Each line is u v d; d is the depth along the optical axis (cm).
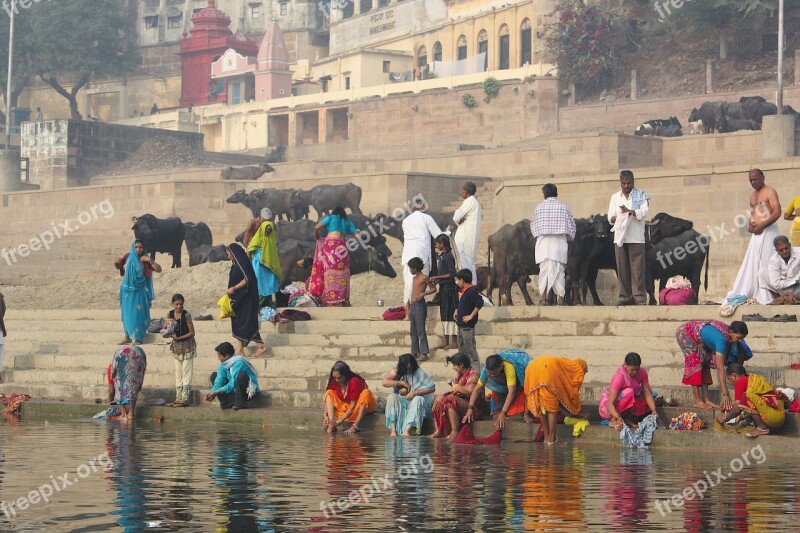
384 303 3102
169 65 11119
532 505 1291
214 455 1680
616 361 2159
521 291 2877
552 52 7262
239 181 5116
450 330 2281
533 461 1628
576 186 3959
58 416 2269
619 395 1834
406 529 1169
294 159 8331
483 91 7419
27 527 1171
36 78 11162
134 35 11338
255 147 8975
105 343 2695
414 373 1969
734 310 2220
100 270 4525
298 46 10488
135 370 2177
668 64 7200
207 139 9425
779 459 1652
